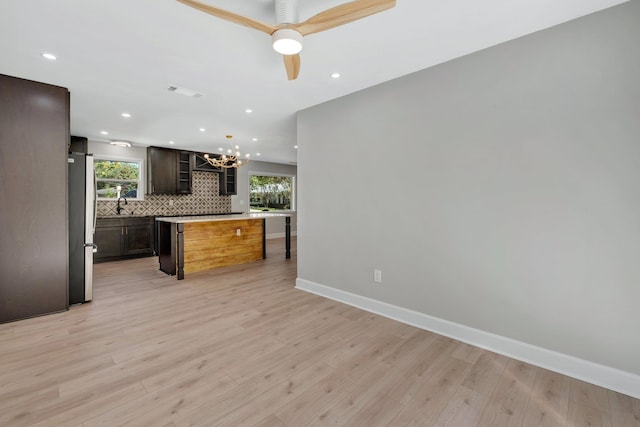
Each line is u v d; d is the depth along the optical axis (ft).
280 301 11.14
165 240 15.58
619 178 5.94
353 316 9.73
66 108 10.11
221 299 11.37
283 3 5.54
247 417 5.18
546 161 6.73
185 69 8.71
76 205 10.75
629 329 5.89
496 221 7.47
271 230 30.45
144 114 13.14
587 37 6.22
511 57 7.16
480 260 7.75
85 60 8.14
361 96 10.28
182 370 6.60
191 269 15.79
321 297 11.60
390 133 9.51
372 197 10.05
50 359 7.02
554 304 6.70
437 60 8.14
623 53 5.87
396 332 8.56
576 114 6.37
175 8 5.95
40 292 9.62
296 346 7.72
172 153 21.80
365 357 7.20
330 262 11.48
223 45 7.39
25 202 9.37
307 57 7.95
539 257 6.87
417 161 8.88
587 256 6.30
